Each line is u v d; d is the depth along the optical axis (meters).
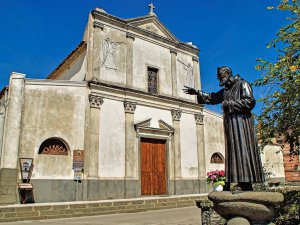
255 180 4.57
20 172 13.23
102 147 15.64
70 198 14.16
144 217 12.09
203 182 19.33
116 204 13.56
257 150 4.77
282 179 22.42
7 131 13.17
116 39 17.78
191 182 18.81
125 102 17.00
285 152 23.05
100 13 17.30
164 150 18.31
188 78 20.75
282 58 7.51
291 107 7.60
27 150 13.55
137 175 16.56
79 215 12.51
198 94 5.57
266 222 4.40
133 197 16.06
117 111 16.69
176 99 19.30
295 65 6.94
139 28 18.81
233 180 4.63
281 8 7.60
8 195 12.64
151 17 19.69
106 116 16.16
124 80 17.52
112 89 16.66
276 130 8.01
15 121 13.42
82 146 14.98
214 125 21.20
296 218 6.12
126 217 12.20
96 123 15.65
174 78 19.83
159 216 12.31
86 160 14.95
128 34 18.30
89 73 16.38
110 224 10.38
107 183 15.36
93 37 16.95
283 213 6.25
